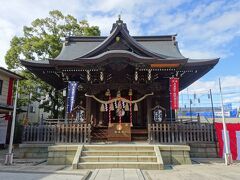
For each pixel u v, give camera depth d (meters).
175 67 13.77
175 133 13.22
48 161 11.38
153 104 16.52
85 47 18.98
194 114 33.38
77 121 15.27
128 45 14.53
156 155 10.78
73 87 14.04
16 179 7.78
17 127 22.91
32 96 24.28
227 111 34.19
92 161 10.55
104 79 14.77
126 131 14.70
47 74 15.96
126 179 7.83
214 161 12.30
